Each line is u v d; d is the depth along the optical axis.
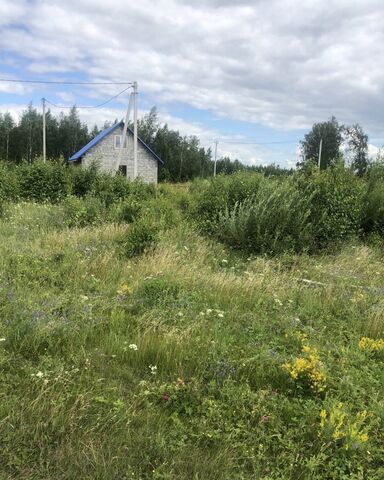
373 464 2.99
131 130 48.53
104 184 17.36
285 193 10.00
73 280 6.12
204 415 3.34
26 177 17.50
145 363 4.02
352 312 5.69
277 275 7.12
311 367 3.83
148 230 8.18
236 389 3.61
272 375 3.92
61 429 2.95
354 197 10.36
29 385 3.40
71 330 4.37
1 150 73.31
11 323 4.30
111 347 4.17
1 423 2.93
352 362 4.27
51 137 77.81
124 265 7.02
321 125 61.81
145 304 5.36
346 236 10.14
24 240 8.48
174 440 3.03
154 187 20.72
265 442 3.11
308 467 2.85
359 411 3.43
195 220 10.97
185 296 5.61
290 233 9.46
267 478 2.74
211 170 84.38
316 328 5.24
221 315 5.03
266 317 5.31
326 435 3.09
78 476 2.65
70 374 3.59
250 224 9.40
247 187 11.29
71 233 9.10
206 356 4.11
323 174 10.70
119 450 2.86
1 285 5.43
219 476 2.75
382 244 10.46
